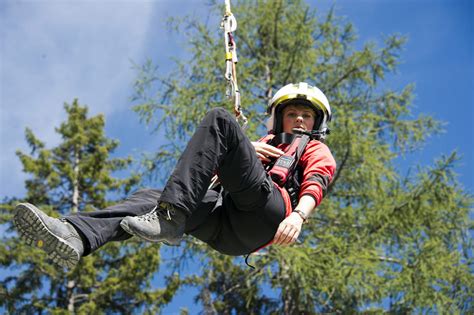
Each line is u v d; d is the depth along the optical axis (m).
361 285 17.33
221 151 5.93
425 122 20.30
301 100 6.92
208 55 19.52
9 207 26.19
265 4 20.41
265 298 22.92
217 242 6.64
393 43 20.38
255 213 6.27
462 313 18.05
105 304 23.84
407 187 18.88
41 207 25.27
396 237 18.61
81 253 5.70
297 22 20.09
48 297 24.33
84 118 28.62
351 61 20.27
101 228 5.81
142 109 19.53
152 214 5.79
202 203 6.42
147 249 22.75
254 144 6.58
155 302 23.19
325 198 18.64
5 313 24.05
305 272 17.41
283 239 6.02
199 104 18.86
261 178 6.12
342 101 19.84
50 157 27.66
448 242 19.33
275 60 19.98
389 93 20.45
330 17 20.88
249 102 18.91
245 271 18.62
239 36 20.72
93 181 26.66
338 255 17.67
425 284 17.66
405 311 17.75
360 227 18.77
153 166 19.55
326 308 18.09
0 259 23.70
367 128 19.19
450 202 18.67
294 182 6.48
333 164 6.57
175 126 19.20
